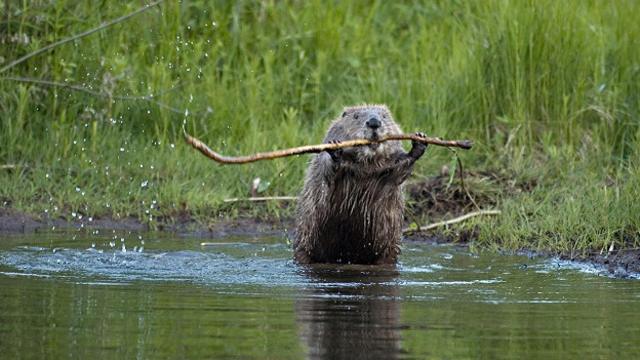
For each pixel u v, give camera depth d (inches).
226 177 562.3
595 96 577.6
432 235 507.8
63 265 404.8
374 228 418.6
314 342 277.6
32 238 474.9
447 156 575.8
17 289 351.9
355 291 357.7
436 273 401.1
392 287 366.9
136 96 584.7
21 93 565.0
